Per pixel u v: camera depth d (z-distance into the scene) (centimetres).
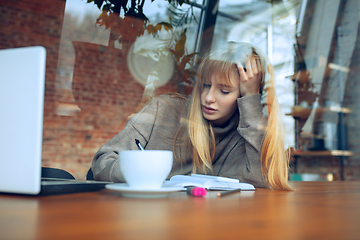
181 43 358
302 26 397
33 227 26
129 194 50
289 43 400
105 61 361
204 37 361
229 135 123
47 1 340
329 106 370
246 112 105
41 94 44
